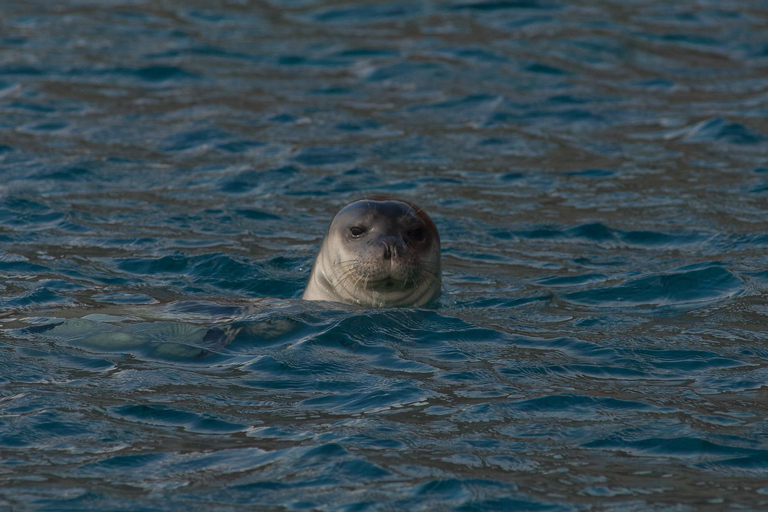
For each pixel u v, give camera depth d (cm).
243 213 4094
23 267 3306
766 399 2173
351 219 2830
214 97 5944
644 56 7062
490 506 1683
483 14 8094
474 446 1912
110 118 5456
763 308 2895
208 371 2320
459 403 2130
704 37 7569
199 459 1847
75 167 4597
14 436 1925
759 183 4522
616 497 1717
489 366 2372
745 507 1683
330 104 5891
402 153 5012
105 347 2470
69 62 6512
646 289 3136
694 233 3841
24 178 4397
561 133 5412
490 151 5084
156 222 3934
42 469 1798
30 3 8188
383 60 6856
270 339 2520
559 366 2380
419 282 2836
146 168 4672
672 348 2525
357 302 2839
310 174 4644
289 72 6575
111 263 3425
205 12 8100
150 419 2033
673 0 8731
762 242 3669
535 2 8431
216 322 2634
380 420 2033
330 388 2223
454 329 2647
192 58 6756
